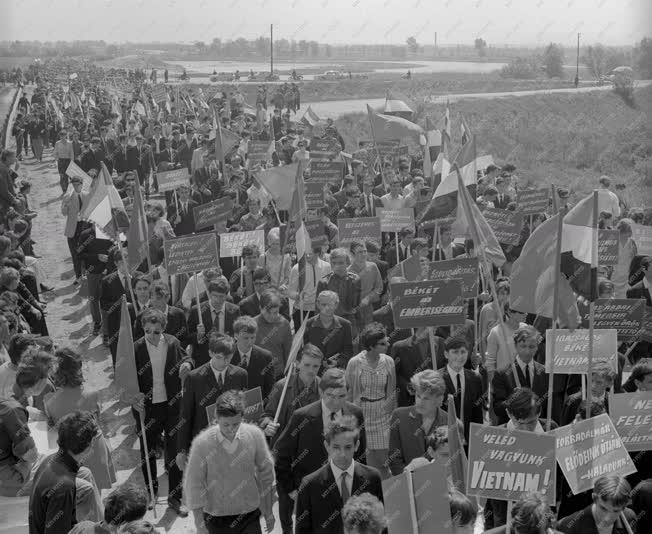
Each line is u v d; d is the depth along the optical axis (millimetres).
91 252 16281
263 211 17938
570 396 9320
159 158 29203
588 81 87312
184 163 28078
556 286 9164
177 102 44500
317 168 19828
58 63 98625
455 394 9289
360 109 66500
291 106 59875
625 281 16203
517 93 74875
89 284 16516
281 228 13625
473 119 64375
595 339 9430
